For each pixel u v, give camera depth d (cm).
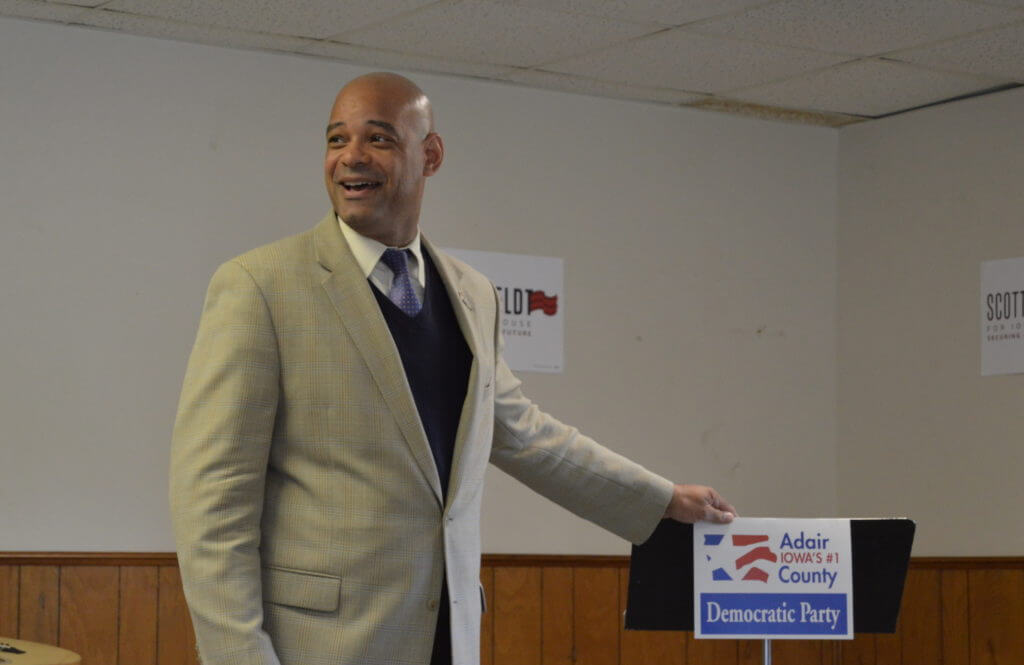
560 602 536
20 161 462
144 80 481
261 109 499
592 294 555
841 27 463
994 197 539
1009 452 529
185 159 486
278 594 226
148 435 477
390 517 227
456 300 246
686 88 545
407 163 239
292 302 230
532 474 278
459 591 235
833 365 602
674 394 569
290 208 502
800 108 575
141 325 477
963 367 548
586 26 465
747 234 589
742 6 442
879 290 585
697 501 280
